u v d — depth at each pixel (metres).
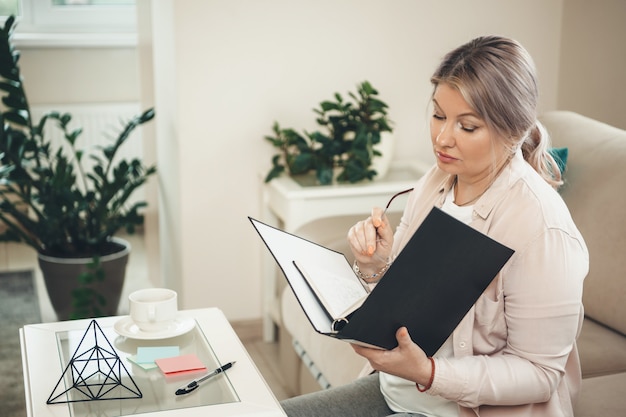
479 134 1.35
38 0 4.23
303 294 1.39
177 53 2.94
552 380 1.36
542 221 1.37
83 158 4.32
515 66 1.33
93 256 3.17
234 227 3.13
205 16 2.93
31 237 3.54
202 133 3.03
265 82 3.04
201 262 3.13
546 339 1.35
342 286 1.47
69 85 4.31
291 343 2.60
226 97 3.02
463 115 1.34
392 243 1.61
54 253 3.30
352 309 1.38
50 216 3.27
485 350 1.44
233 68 3.00
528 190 1.40
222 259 3.15
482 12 3.21
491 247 1.26
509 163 1.43
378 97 3.18
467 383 1.36
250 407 1.31
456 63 1.35
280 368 2.90
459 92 1.33
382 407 1.59
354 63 3.12
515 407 1.42
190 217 3.08
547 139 1.51
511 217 1.39
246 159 3.09
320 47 3.07
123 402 1.32
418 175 3.07
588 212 2.22
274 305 3.06
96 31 4.33
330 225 2.63
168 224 3.34
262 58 3.02
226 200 3.10
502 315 1.41
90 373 1.42
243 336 3.21
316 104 3.11
